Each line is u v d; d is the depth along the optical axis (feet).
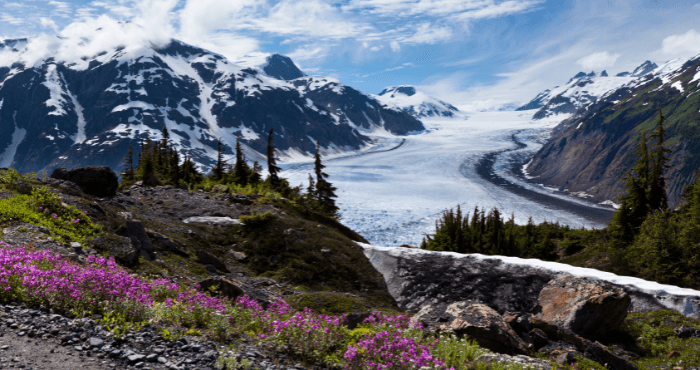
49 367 15.64
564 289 41.75
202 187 142.31
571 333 33.60
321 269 83.15
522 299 67.41
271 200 126.93
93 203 60.03
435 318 33.91
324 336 22.79
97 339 18.62
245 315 27.81
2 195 48.83
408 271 82.84
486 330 30.01
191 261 67.00
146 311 23.11
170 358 18.53
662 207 130.41
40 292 21.95
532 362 26.48
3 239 34.24
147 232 66.69
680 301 53.88
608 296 37.60
